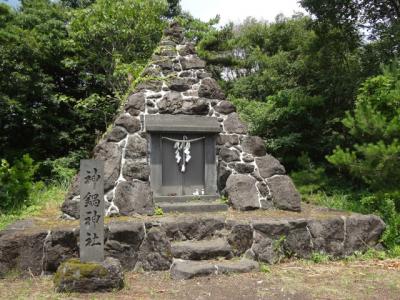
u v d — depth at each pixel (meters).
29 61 12.51
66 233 5.50
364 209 8.34
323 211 7.35
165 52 7.84
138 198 6.60
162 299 4.51
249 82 17.81
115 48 12.95
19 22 13.16
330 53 12.93
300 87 13.22
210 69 18.11
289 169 11.84
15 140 13.52
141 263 5.70
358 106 8.39
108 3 12.25
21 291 4.73
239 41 19.33
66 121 13.42
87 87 14.32
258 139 7.68
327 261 6.31
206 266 5.45
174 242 5.95
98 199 5.07
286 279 5.32
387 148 7.27
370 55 11.45
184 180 7.29
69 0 15.25
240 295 4.67
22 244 5.36
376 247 6.77
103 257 5.05
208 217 6.26
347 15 12.77
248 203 7.09
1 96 11.87
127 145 6.95
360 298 4.61
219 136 7.56
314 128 11.66
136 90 7.39
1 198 8.32
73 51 13.42
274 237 6.21
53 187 10.49
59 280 4.69
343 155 8.01
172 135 7.24
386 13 12.81
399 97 7.82
